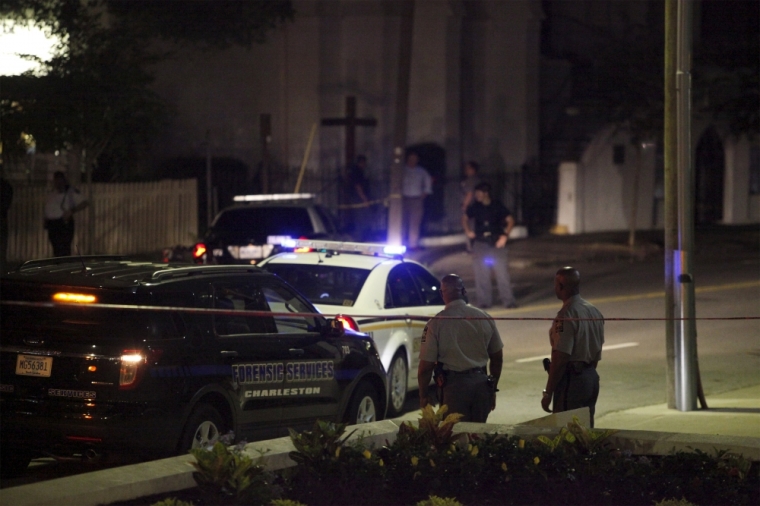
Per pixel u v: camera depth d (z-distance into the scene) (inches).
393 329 1589.6
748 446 938.7
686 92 1568.7
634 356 2081.7
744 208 4815.5
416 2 3890.3
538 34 4247.0
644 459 917.8
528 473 895.7
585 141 4515.3
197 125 3959.2
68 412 1027.3
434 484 888.9
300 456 888.9
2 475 1144.2
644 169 4456.2
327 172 3850.9
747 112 3976.4
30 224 2955.2
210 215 3083.2
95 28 2667.3
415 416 1609.3
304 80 3863.2
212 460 810.2
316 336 1270.9
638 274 3272.6
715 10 4965.6
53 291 1059.3
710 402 1647.4
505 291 2669.8
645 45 3841.0
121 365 1024.9
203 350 1095.6
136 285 1055.0
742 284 3014.3
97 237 3110.2
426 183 3531.0
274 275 1247.5
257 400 1160.8
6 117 2504.9
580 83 4687.5
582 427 954.7
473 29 4151.1
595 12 4724.4
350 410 1323.8
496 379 1173.7
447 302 1176.8
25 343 1052.5
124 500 794.2
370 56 3865.7
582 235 4133.9
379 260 1652.3
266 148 3272.6
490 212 2652.6
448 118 3949.3
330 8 3848.4
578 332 1128.2
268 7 3166.8
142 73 2701.8
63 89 2539.4
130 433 1019.9
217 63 3941.9
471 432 1004.6
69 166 3221.0
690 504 865.5
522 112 4215.1
